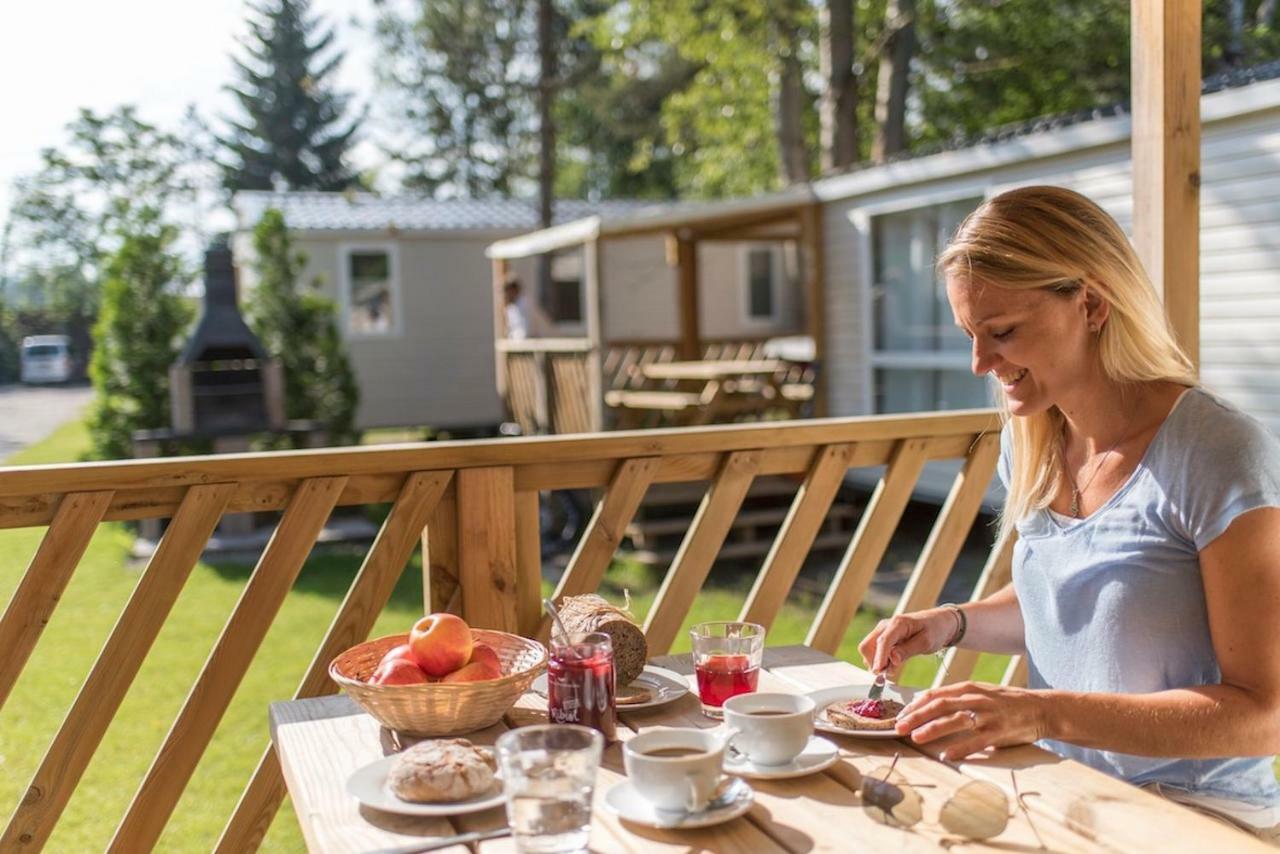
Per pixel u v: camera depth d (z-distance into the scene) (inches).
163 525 361.1
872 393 361.7
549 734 49.3
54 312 1128.8
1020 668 116.8
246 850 95.2
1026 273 65.7
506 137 1207.6
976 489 119.8
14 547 359.6
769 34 599.8
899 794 54.3
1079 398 69.0
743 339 517.0
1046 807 54.5
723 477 108.2
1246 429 63.8
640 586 294.8
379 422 580.7
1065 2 609.9
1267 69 242.5
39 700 207.3
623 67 766.5
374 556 95.5
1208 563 62.8
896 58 561.0
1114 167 275.3
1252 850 49.9
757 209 371.2
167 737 90.7
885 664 74.5
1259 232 245.4
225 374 399.2
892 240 352.2
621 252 604.4
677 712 71.0
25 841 87.0
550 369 399.9
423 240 581.9
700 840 51.6
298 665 226.4
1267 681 60.1
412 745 65.9
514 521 99.8
